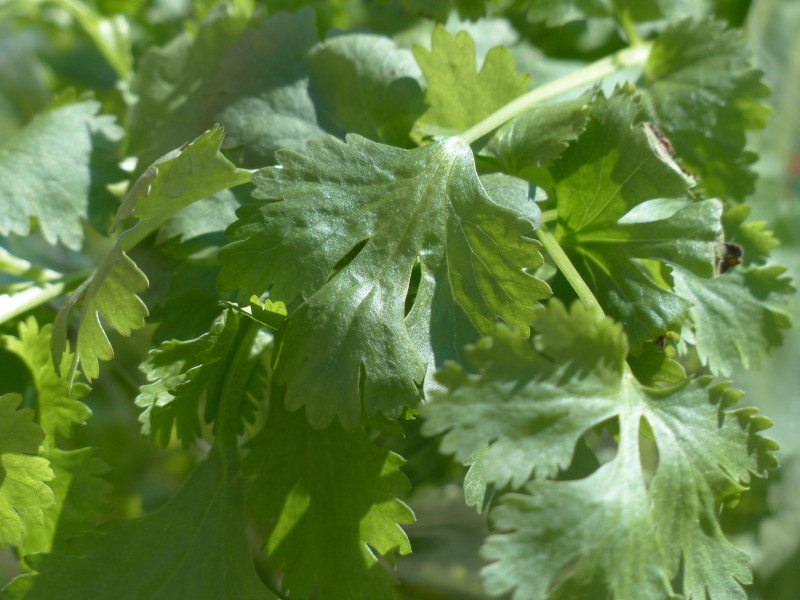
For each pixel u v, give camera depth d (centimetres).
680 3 26
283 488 21
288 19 24
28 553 22
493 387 20
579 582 20
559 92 23
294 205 21
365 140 22
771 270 23
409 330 21
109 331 27
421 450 25
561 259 22
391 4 26
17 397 21
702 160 24
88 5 29
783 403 28
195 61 25
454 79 23
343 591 21
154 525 22
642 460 26
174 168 21
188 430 21
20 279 26
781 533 28
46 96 32
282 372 21
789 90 28
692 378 21
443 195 22
